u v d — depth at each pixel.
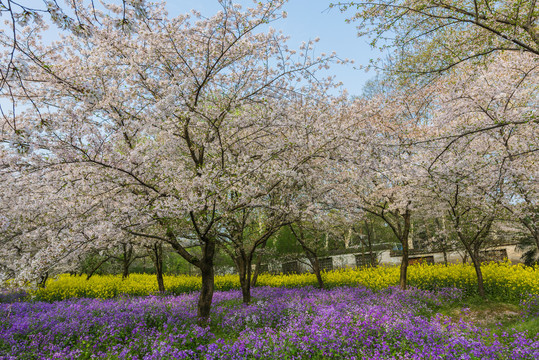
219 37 7.84
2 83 3.55
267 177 8.63
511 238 16.81
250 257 11.45
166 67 8.39
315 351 5.80
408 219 12.45
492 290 11.47
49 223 7.68
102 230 6.40
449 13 7.45
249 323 8.26
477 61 8.08
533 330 6.96
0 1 2.93
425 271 13.88
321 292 12.77
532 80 9.18
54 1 3.12
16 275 6.67
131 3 3.27
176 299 12.90
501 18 7.13
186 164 9.56
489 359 5.12
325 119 8.95
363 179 9.92
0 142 6.04
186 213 7.19
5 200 7.04
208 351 5.71
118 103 6.84
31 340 7.16
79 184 6.73
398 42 7.72
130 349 6.15
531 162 9.35
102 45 7.48
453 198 10.78
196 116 7.87
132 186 7.66
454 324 6.81
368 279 14.39
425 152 9.17
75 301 12.57
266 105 8.25
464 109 8.87
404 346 5.75
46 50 7.48
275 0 7.14
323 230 15.82
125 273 19.53
